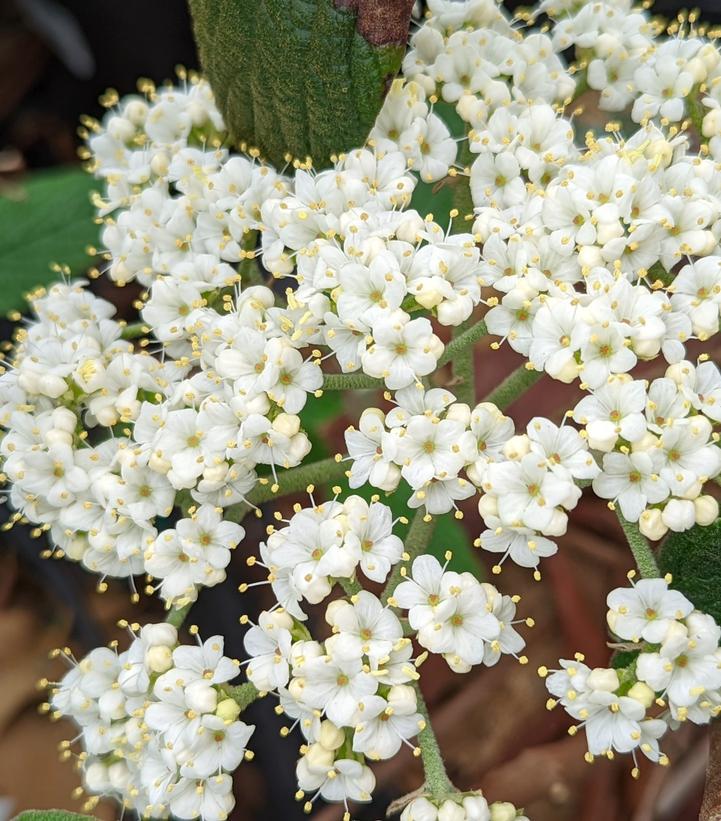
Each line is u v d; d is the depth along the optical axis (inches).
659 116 6.6
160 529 7.7
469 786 7.9
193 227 6.4
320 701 5.4
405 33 5.7
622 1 7.0
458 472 5.6
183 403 6.0
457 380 6.3
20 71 9.2
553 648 8.1
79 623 8.1
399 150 6.3
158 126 6.9
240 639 7.7
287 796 7.6
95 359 6.2
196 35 6.3
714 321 5.7
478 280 5.8
